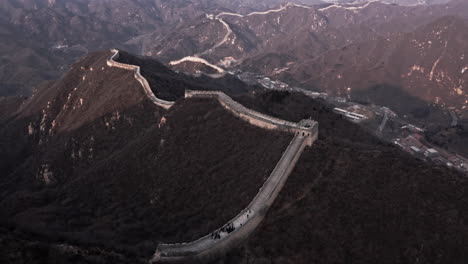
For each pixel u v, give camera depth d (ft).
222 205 313.32
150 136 444.14
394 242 257.75
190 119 433.89
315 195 291.58
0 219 343.67
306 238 262.06
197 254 249.75
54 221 351.67
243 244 264.31
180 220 323.37
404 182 294.87
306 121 366.63
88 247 273.33
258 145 359.25
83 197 405.80
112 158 449.06
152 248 282.56
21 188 522.47
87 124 555.28
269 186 298.76
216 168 359.46
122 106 550.77
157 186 375.04
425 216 269.85
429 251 251.39
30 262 232.12
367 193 289.33
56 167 522.06
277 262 246.47
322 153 330.54
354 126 570.46
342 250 254.47
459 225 262.06
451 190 286.05
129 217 348.38
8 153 650.02
